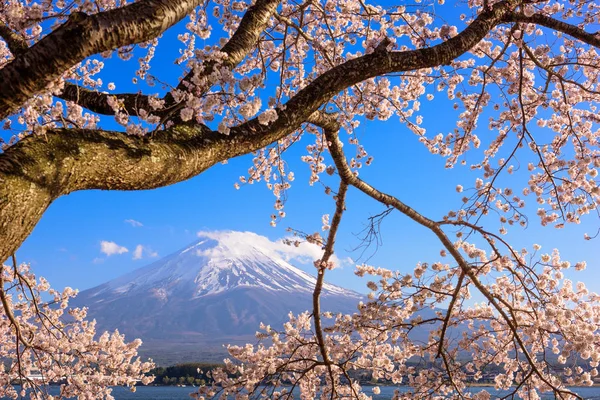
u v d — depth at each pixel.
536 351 6.23
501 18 3.83
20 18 3.10
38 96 2.60
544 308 5.79
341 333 6.70
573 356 5.62
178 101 3.04
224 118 2.79
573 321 6.05
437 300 6.39
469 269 5.77
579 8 6.18
